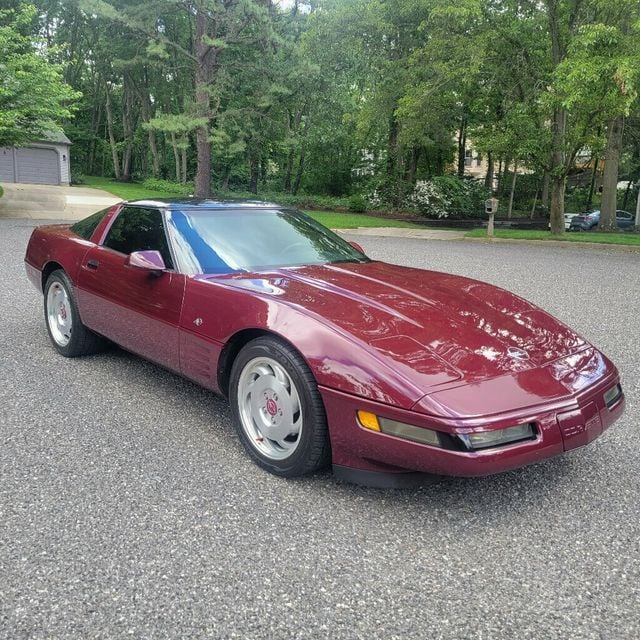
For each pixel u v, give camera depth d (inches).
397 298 125.9
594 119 611.8
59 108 737.6
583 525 102.7
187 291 134.4
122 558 90.6
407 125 871.1
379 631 76.9
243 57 1136.2
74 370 177.8
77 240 183.6
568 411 101.0
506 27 672.4
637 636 76.8
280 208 173.0
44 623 76.8
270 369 116.9
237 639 75.0
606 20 637.3
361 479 105.0
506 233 738.2
